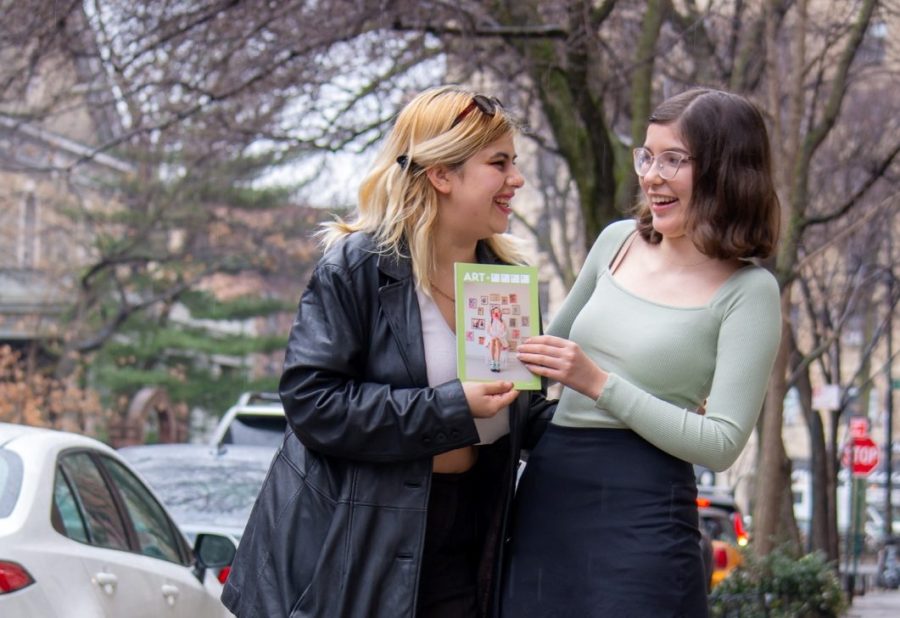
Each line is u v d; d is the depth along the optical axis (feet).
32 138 77.97
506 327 11.87
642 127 48.93
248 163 73.87
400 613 11.51
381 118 52.06
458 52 49.96
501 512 12.30
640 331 11.99
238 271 120.57
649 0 49.42
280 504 11.94
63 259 126.31
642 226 12.73
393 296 12.10
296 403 11.71
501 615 12.05
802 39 43.65
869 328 126.41
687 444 11.43
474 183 12.28
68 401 115.55
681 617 11.50
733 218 11.85
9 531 16.65
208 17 46.91
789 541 48.29
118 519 20.21
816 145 46.52
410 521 11.65
